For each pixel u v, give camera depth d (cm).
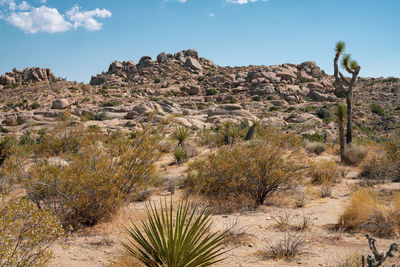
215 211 842
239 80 14988
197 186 1012
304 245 562
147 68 17662
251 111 10625
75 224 691
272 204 955
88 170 721
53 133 862
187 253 392
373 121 9062
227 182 982
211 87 14750
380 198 904
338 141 2967
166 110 7525
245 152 1012
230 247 554
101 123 5188
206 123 5650
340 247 550
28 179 705
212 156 1070
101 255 513
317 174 1311
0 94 13050
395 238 590
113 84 15588
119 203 717
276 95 12900
